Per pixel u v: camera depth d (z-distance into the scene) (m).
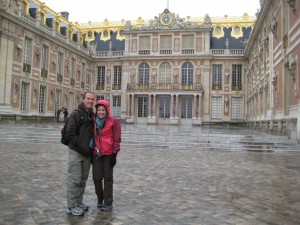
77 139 6.03
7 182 8.73
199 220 5.93
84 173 6.28
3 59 35.47
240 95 54.25
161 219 5.96
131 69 57.03
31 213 6.15
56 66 46.75
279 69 26.62
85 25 61.81
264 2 30.30
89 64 58.19
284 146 18.45
